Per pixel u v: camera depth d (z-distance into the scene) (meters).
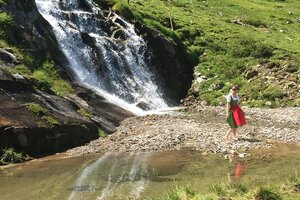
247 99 42.78
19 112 21.86
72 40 38.72
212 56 51.41
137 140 23.91
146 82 44.22
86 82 37.50
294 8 91.44
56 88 29.31
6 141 20.02
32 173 17.58
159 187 14.91
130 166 18.59
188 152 21.19
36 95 24.89
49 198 13.89
